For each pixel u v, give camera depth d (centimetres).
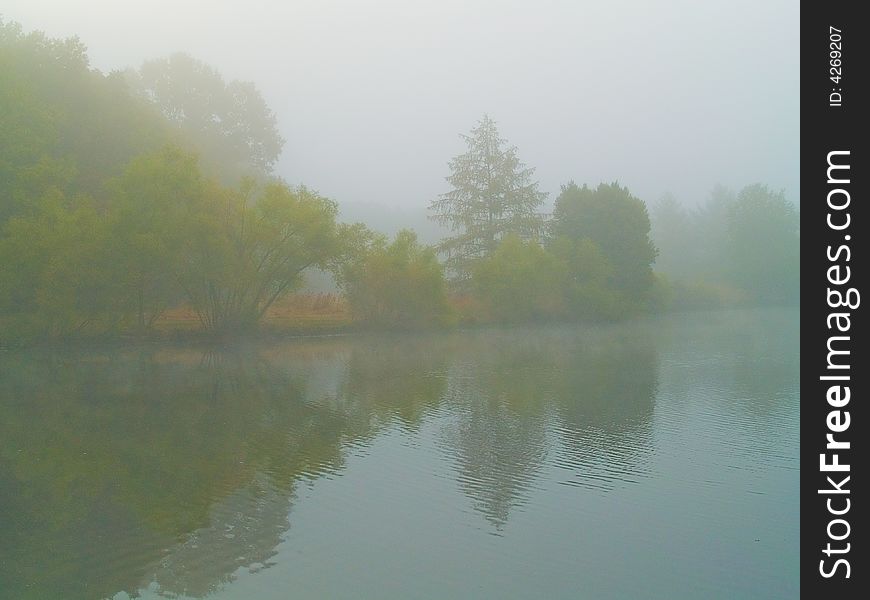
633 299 7794
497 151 7575
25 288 3988
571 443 2023
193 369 3447
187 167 4344
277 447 1953
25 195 4203
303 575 1153
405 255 5666
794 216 10812
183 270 4375
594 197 7806
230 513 1428
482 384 3069
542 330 6306
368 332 5591
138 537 1299
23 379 3031
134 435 2069
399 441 2034
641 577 1167
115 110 5525
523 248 6731
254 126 8556
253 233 4591
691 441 2031
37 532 1320
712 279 11375
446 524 1380
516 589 1117
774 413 2427
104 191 5000
